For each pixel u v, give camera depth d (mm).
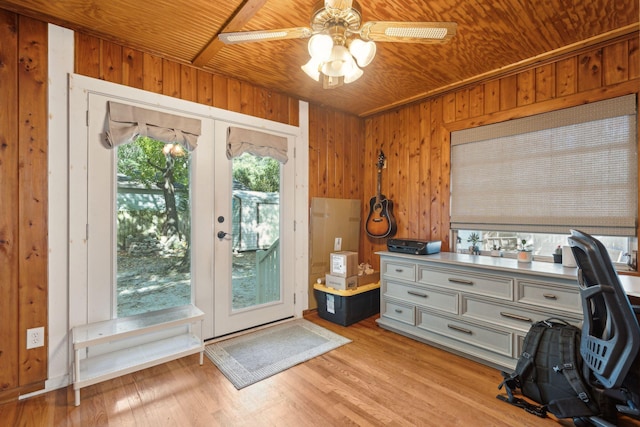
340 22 1517
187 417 1695
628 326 1263
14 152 1877
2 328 1833
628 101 2090
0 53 1837
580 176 2289
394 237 3572
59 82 2018
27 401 1832
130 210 2312
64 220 2033
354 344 2635
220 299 2730
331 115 3631
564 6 1827
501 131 2705
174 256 2502
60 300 2010
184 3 1834
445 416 1703
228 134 2789
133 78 2305
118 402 1823
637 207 2059
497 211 2729
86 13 1906
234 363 2277
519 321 2129
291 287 3258
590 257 1345
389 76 2773
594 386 1550
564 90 2371
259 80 2887
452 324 2484
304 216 3367
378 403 1819
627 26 2004
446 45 2260
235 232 2846
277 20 1993
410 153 3436
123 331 1967
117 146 2238
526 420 1671
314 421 1666
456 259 2543
